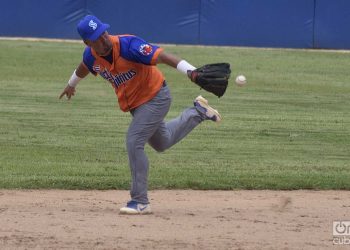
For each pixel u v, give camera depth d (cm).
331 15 7156
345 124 3544
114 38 1706
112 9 7125
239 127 3394
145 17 7131
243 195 2161
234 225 1728
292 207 1983
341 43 7194
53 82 4750
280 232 1667
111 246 1511
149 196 2111
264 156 2762
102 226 1686
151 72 1758
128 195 2125
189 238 1588
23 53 6141
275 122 3556
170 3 7131
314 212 1917
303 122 3575
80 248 1496
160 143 1839
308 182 2314
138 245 1523
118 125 3372
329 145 3025
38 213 1827
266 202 2055
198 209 1930
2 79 4806
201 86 1686
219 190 2242
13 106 3822
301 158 2739
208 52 6575
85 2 7175
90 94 4341
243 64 5919
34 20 7231
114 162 2569
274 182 2308
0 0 7200
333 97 4494
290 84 5006
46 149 2773
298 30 7181
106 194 2136
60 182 2230
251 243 1558
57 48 6556
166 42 7175
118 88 1764
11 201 1984
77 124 3366
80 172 2375
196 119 1861
